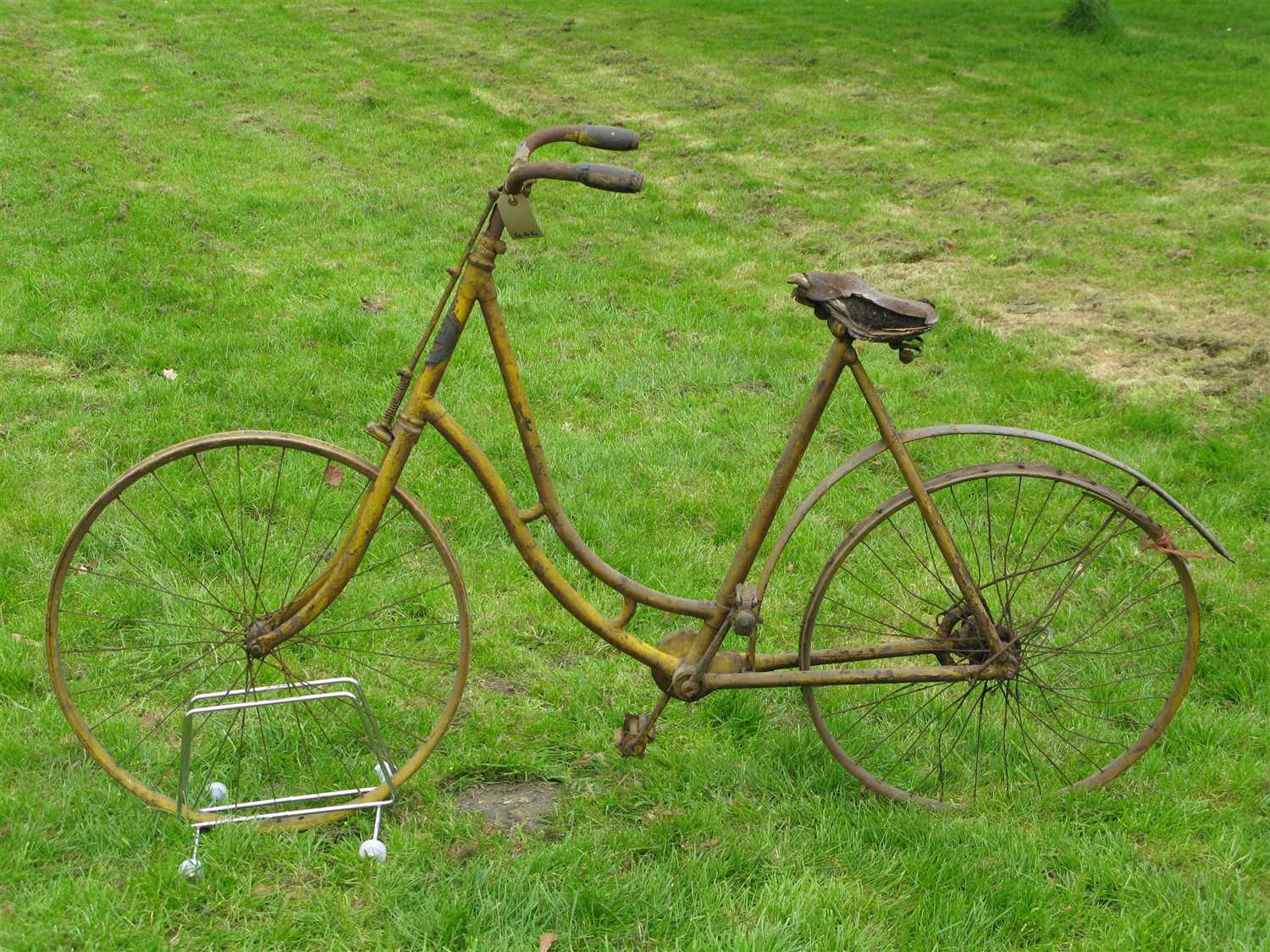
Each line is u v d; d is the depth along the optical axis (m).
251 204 7.96
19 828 2.78
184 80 11.41
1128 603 4.04
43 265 6.52
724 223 8.28
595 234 7.96
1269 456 4.96
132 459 4.64
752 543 2.85
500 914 2.63
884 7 18.33
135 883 2.67
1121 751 3.34
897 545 4.39
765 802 3.07
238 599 3.83
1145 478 2.95
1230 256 7.54
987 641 2.99
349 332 5.94
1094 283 7.15
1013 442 5.13
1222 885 2.76
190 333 5.84
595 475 4.77
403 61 12.94
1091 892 2.79
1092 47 15.38
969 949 2.60
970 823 2.99
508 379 2.75
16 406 5.00
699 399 5.57
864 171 9.72
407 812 3.00
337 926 2.61
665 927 2.63
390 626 3.78
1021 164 9.95
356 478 4.61
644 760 3.21
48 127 9.44
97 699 3.35
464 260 2.69
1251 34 16.36
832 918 2.64
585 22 15.95
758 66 13.77
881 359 6.02
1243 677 3.59
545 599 3.95
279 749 3.21
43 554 3.98
